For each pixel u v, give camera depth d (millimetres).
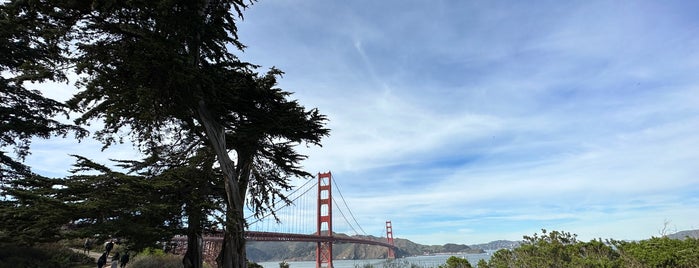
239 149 13031
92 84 9039
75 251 22453
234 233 11289
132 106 9930
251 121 12102
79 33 8977
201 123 11398
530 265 11734
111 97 9641
